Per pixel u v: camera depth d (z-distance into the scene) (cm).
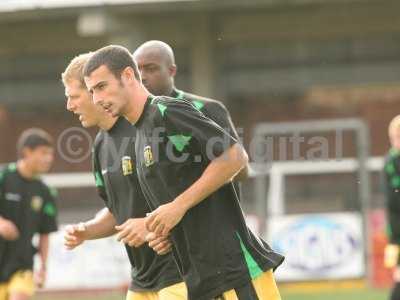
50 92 8494
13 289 3116
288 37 7862
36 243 4059
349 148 6712
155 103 1716
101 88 1706
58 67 8475
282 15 7588
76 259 5231
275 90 8231
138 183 1983
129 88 1722
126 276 5216
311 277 5231
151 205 1855
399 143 3497
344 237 5247
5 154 8550
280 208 5400
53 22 7750
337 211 5578
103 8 6538
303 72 8181
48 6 6594
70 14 6638
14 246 3127
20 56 8488
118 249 5219
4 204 3136
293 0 6644
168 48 2328
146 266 2017
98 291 5212
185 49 8025
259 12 7569
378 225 5269
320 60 8175
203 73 7675
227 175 1672
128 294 2078
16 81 8550
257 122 8250
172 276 1978
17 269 3128
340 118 8194
